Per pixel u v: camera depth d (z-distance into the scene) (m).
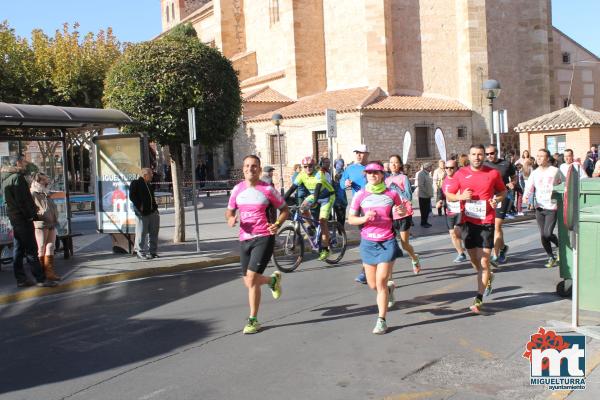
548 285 8.32
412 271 9.79
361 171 9.73
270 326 6.77
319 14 33.62
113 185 12.37
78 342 6.49
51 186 11.82
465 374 5.05
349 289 8.60
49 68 26.33
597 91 44.12
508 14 33.03
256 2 38.88
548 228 9.46
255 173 6.55
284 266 10.22
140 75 12.31
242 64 38.62
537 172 9.64
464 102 31.53
